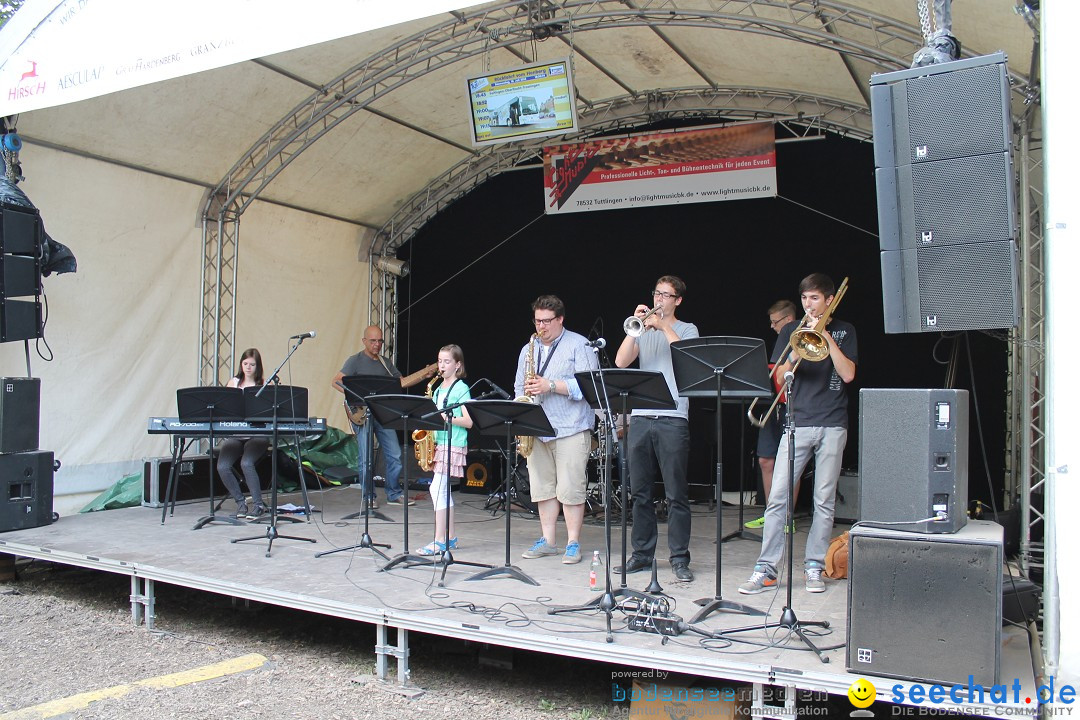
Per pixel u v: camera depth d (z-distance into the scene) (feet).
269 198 28.43
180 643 15.64
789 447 11.64
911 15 18.67
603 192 29.60
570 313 31.81
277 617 17.40
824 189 27.96
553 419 16.29
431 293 34.12
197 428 20.70
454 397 16.55
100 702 12.69
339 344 31.86
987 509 19.99
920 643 9.81
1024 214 19.04
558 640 11.80
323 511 23.50
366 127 27.27
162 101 22.58
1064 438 9.39
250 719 12.08
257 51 14.83
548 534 17.26
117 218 24.25
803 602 13.57
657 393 12.64
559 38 23.61
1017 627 12.45
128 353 24.70
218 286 26.94
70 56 17.66
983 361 25.71
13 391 20.21
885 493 10.18
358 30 13.70
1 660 14.65
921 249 10.51
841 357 13.46
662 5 22.18
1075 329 9.39
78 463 23.40
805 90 26.08
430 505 25.39
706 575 15.58
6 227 19.65
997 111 10.10
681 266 30.07
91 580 20.20
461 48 23.26
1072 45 9.53
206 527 20.77
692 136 28.32
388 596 14.10
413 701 12.76
